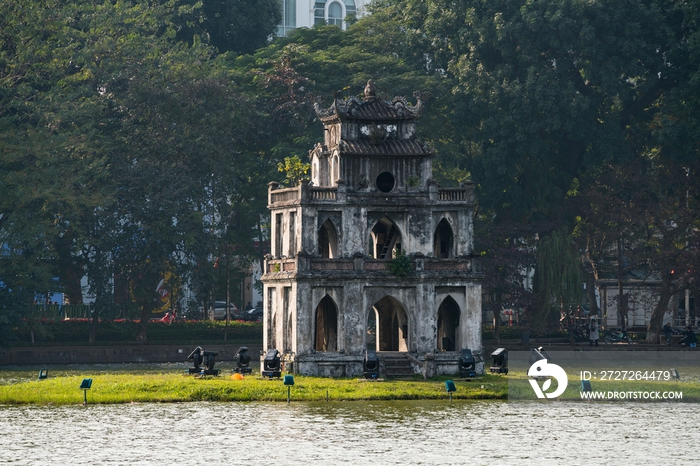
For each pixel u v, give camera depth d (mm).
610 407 187625
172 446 145375
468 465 136125
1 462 135375
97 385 199125
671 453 144875
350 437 152875
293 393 193250
